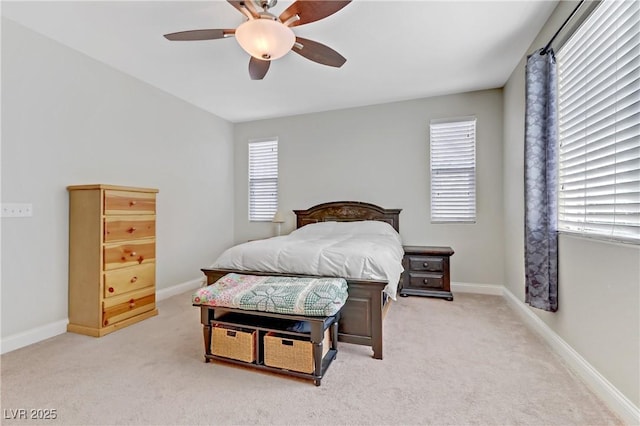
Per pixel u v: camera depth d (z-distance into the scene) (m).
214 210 4.44
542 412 1.47
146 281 2.85
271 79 3.26
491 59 2.84
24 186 2.30
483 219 3.65
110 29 2.33
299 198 4.52
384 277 2.09
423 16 2.18
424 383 1.72
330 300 1.74
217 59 2.80
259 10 2.02
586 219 1.83
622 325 1.46
